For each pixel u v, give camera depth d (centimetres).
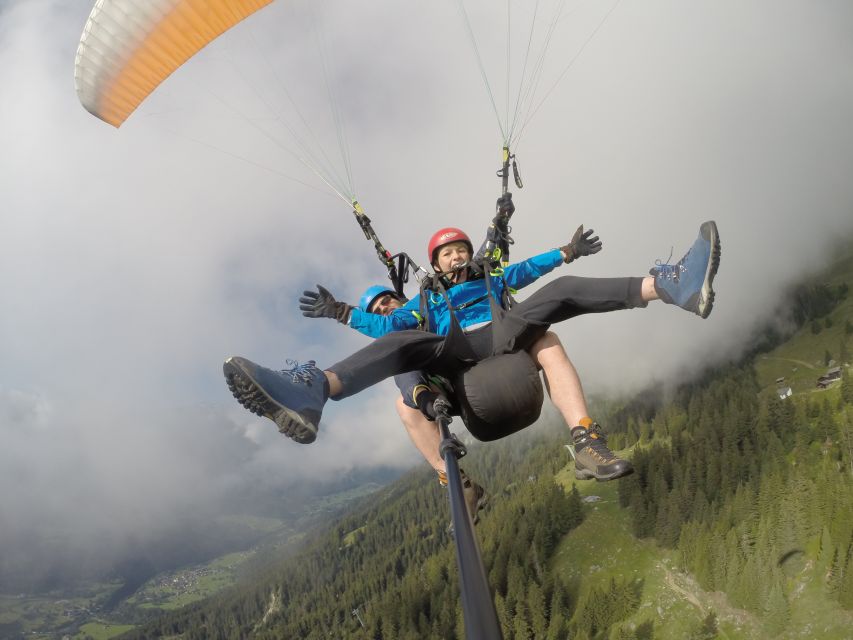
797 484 9469
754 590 8538
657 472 12575
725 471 11494
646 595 9719
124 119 767
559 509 12212
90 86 706
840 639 7612
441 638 11538
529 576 11225
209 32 644
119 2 612
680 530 10331
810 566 8600
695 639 8588
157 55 661
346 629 15400
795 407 12825
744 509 9944
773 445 11550
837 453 10975
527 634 10125
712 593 9175
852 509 8456
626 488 11969
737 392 16038
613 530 11500
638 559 10550
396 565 19050
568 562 11188
